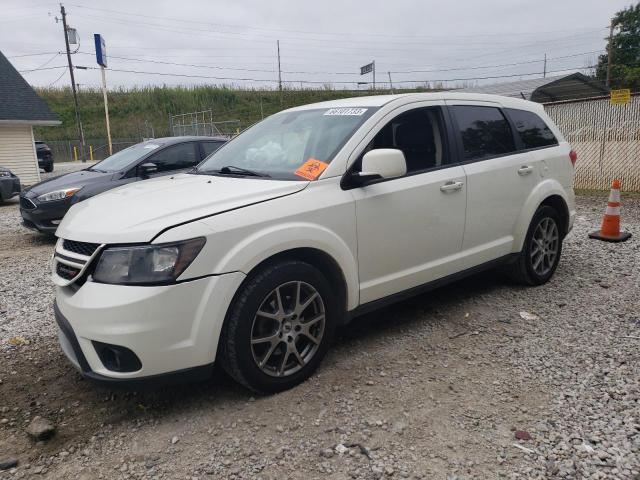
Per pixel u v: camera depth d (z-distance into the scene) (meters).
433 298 4.78
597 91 24.94
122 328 2.66
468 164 4.19
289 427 2.84
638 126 11.08
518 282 5.02
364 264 3.52
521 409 2.95
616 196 6.73
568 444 2.62
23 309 4.93
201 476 2.49
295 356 3.24
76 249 3.01
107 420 3.00
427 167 3.93
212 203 3.02
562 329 4.03
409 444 2.67
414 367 3.48
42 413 3.10
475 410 2.96
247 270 2.91
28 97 20.61
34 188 8.09
